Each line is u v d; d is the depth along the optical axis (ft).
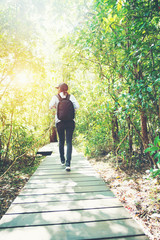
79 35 12.11
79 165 13.73
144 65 9.45
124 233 5.11
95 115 14.97
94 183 9.46
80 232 5.19
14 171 14.19
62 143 12.78
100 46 11.09
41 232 5.23
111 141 16.34
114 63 11.09
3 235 5.11
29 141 16.44
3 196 9.41
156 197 8.27
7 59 11.30
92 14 11.68
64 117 11.12
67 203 7.07
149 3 7.10
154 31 7.96
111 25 8.96
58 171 12.03
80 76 18.20
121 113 9.91
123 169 13.35
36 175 11.11
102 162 16.35
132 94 8.71
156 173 6.48
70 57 12.89
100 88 13.00
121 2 6.68
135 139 13.44
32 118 17.98
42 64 12.30
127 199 8.73
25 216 6.11
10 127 14.79
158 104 9.34
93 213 6.27
